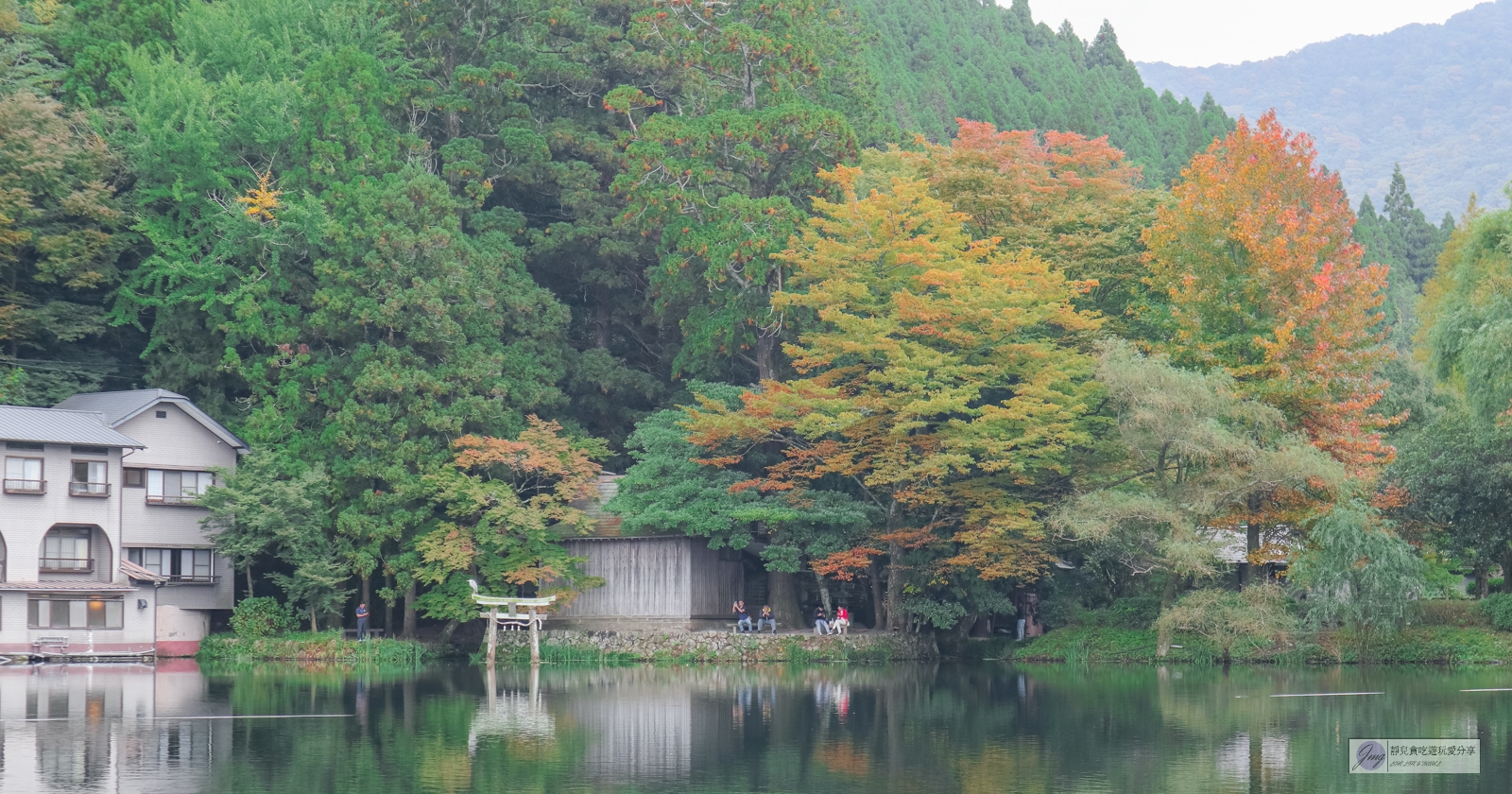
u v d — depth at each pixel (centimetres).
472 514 5366
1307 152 5069
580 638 5262
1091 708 3478
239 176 5934
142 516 5494
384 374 5325
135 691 3888
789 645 5069
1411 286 13550
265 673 4600
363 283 5500
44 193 5800
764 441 5531
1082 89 14462
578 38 7044
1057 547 5166
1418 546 5038
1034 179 5912
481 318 5794
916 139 6681
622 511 5350
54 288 6047
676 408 6338
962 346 5003
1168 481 4825
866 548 5075
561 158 6956
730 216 5684
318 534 5322
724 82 6431
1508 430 4609
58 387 5847
